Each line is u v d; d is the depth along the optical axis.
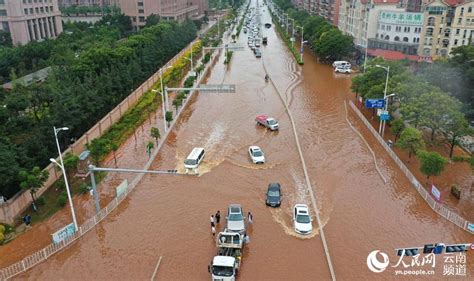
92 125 61.16
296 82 88.19
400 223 38.09
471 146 50.97
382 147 54.97
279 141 57.50
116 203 41.69
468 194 43.28
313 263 32.81
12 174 39.66
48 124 50.38
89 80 65.38
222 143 57.09
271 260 33.19
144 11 157.75
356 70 99.38
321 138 58.25
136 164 51.53
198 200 42.69
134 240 36.31
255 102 75.38
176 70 91.88
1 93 66.12
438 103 50.28
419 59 87.69
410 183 45.50
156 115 70.12
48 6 133.00
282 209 40.59
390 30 94.75
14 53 96.31
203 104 74.94
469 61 63.28
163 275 31.77
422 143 47.84
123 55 84.06
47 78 76.62
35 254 33.75
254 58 116.12
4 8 117.50
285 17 169.75
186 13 184.88
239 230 35.69
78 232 36.97
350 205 41.16
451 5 86.19
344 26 123.50
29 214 40.62
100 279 31.64
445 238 35.84
